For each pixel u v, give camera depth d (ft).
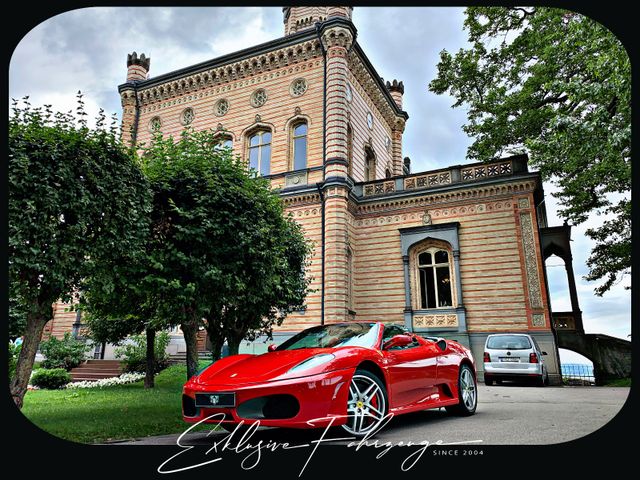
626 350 61.72
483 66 63.52
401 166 98.32
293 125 76.28
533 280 59.36
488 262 62.28
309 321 64.18
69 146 21.35
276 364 16.74
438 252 66.90
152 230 28.27
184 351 71.77
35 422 20.89
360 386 17.22
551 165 53.88
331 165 68.59
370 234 71.15
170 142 31.04
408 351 20.72
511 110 58.65
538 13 55.42
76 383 56.34
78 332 77.51
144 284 26.76
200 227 27.50
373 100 89.81
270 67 79.77
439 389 22.11
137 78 94.68
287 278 39.50
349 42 74.69
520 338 49.52
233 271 28.78
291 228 42.57
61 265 20.45
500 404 29.86
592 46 38.11
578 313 69.41
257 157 78.18
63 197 20.72
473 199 65.21
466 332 60.95
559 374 54.85
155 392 41.16
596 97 36.94
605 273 69.36
